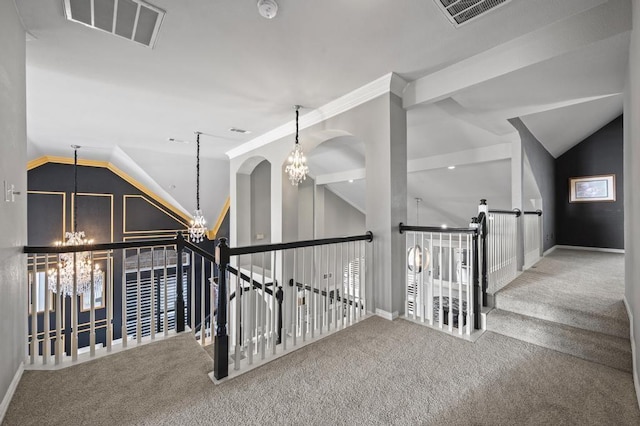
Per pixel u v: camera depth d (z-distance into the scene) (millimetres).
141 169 6234
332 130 3646
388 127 2932
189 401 1682
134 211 7445
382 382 1860
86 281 4922
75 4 1836
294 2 1842
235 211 6137
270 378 1909
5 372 1641
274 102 3498
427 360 2121
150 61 2553
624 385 1809
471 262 2615
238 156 5898
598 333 2232
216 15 1958
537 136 4773
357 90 3146
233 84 3025
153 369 2014
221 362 1905
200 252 2760
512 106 3328
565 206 5934
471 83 2543
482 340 2438
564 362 2090
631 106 2125
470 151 4645
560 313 2451
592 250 5609
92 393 1745
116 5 1852
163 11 1911
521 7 1928
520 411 1594
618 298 2705
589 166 5676
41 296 5750
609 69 2412
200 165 6691
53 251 2055
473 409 1611
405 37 2236
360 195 8156
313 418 1548
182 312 2676
